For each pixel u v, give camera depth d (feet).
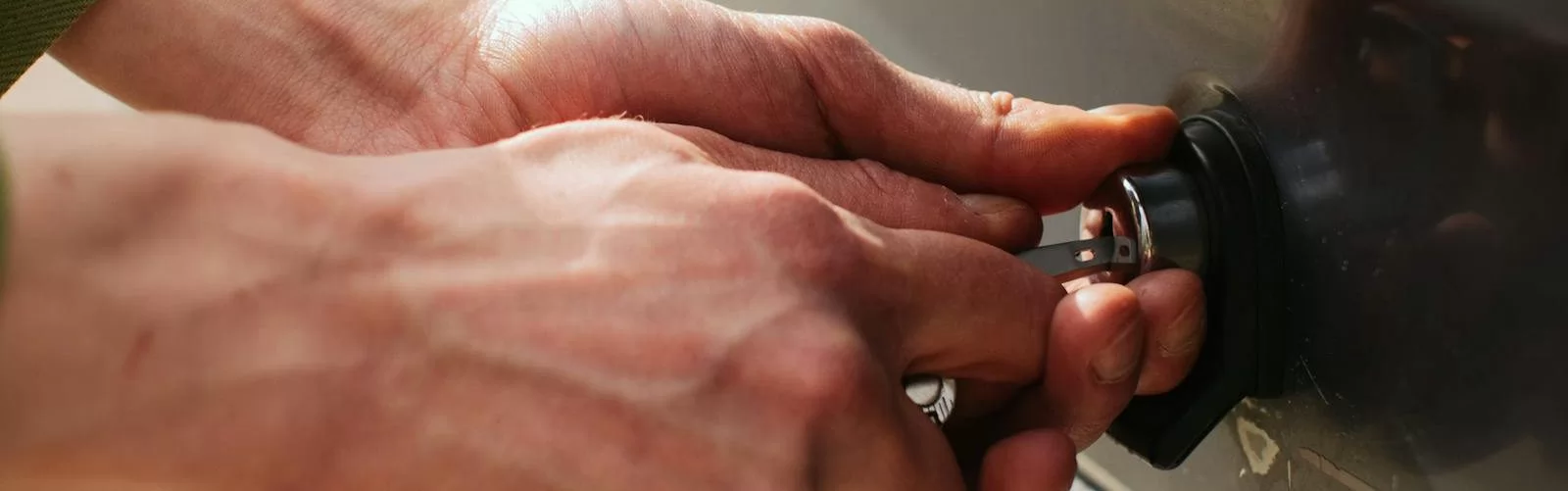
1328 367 1.49
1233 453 1.61
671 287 1.37
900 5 1.73
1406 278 1.42
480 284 1.34
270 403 1.30
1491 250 1.36
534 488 1.34
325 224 1.33
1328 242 1.47
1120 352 1.48
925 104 1.62
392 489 1.32
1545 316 1.35
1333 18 1.41
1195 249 1.52
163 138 1.31
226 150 1.32
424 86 1.62
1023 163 1.60
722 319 1.37
